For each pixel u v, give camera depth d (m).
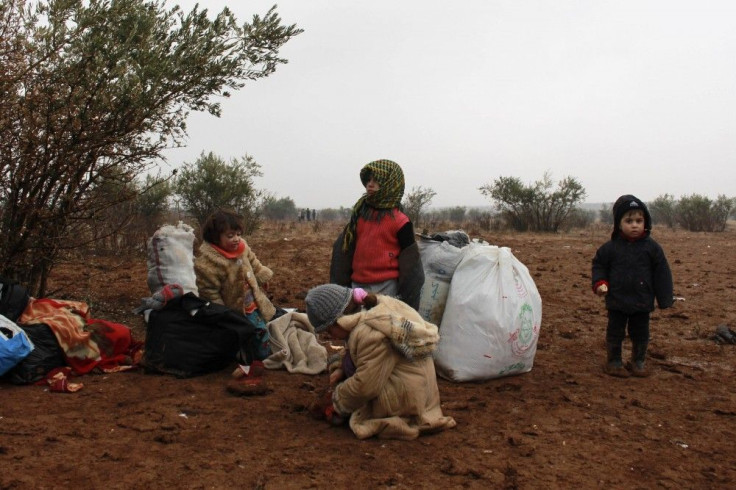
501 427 3.74
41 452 3.16
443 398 4.24
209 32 5.79
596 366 5.14
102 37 5.05
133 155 5.41
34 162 5.00
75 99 4.93
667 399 4.30
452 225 25.81
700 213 27.17
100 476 2.93
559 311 7.38
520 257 13.16
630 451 3.42
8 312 4.51
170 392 4.20
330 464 3.17
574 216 27.83
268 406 4.01
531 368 4.96
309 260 11.78
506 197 22.91
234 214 4.91
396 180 4.29
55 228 5.31
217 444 3.37
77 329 4.55
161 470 3.02
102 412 3.78
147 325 4.71
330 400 3.74
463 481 3.02
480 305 4.54
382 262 4.31
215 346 4.57
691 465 3.26
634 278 4.74
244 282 4.91
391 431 3.48
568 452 3.39
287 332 5.03
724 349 5.71
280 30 6.00
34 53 4.96
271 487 2.89
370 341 3.38
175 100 5.79
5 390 4.12
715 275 10.53
